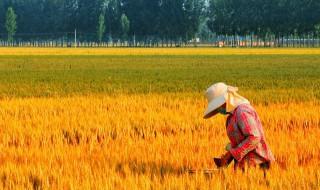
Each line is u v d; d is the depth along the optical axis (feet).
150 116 80.69
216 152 53.36
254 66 324.19
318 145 55.62
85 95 134.62
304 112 85.61
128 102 105.81
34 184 43.75
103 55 554.87
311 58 459.73
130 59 452.35
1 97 131.13
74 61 412.77
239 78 210.59
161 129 72.43
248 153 44.65
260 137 43.57
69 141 66.54
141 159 50.70
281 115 82.79
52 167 47.16
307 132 67.77
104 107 98.78
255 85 170.30
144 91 148.77
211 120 77.51
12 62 390.83
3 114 86.48
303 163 48.96
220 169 44.16
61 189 40.81
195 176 42.39
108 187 39.93
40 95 137.18
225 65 340.80
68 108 95.20
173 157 50.47
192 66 329.93
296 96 124.67
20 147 57.67
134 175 44.68
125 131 69.87
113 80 199.93
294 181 41.50
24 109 94.84
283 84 173.06
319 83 176.65
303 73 243.60
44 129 69.21
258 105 104.17
